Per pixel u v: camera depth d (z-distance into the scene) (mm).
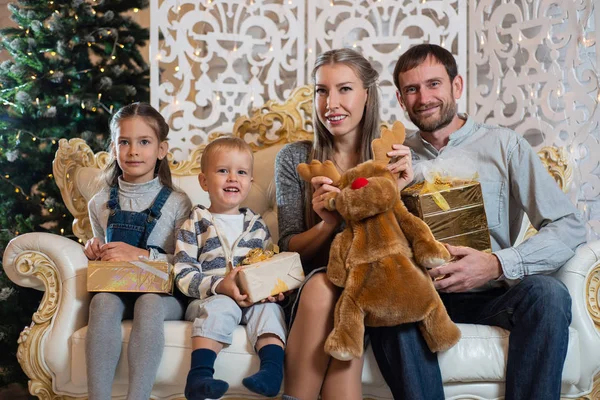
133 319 1845
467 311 1941
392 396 1793
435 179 1920
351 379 1663
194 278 1869
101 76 3330
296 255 1869
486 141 2088
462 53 2857
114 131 2197
